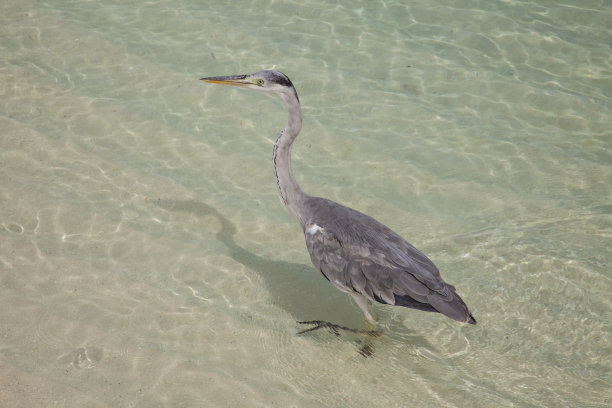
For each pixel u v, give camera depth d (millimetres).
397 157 8602
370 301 6340
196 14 11695
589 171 8281
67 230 7066
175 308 6230
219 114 9266
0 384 5125
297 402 5316
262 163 8414
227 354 5766
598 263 6797
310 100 9648
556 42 10898
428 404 5383
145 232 7199
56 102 9195
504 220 7574
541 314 6281
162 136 8750
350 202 7844
